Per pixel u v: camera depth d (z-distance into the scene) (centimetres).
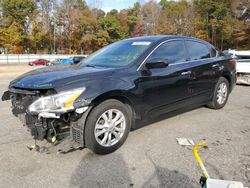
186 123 450
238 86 937
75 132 311
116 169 294
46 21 5956
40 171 291
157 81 378
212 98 513
